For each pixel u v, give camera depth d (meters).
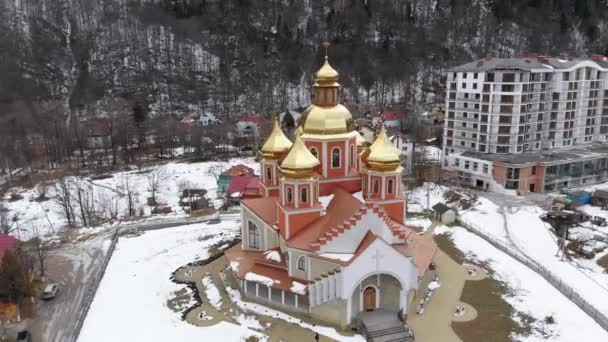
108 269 58.75
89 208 83.44
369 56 182.00
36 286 54.50
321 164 52.91
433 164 105.75
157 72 174.50
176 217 78.75
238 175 92.88
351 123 54.56
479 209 80.56
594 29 191.25
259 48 188.75
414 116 143.12
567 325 44.62
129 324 45.94
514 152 97.31
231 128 140.88
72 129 127.00
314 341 42.06
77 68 175.62
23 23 184.75
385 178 52.12
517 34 191.12
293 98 170.75
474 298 49.81
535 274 55.59
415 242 54.34
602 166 97.75
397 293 45.28
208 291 52.41
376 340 41.34
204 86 172.12
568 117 103.75
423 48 185.12
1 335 44.47
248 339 42.72
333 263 43.12
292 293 46.47
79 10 199.62
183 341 42.75
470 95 99.88
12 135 120.31
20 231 73.94
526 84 94.56
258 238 55.03
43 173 104.75
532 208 81.44
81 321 46.22
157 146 127.62
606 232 71.00
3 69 158.25
